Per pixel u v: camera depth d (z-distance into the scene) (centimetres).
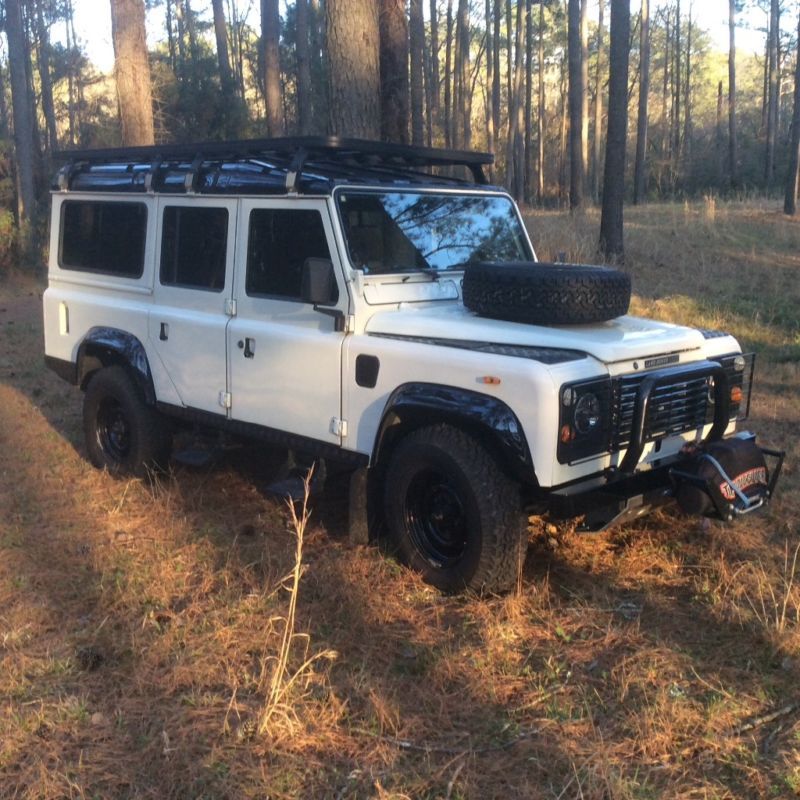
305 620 446
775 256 1642
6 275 2000
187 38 4306
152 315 619
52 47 3884
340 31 902
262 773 327
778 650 408
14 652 418
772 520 562
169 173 607
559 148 4778
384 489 504
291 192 515
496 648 414
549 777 329
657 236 1853
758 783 321
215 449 601
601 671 400
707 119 6184
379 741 350
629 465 443
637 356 448
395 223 528
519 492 453
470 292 495
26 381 995
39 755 343
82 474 680
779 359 1012
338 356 501
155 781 329
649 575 498
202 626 436
